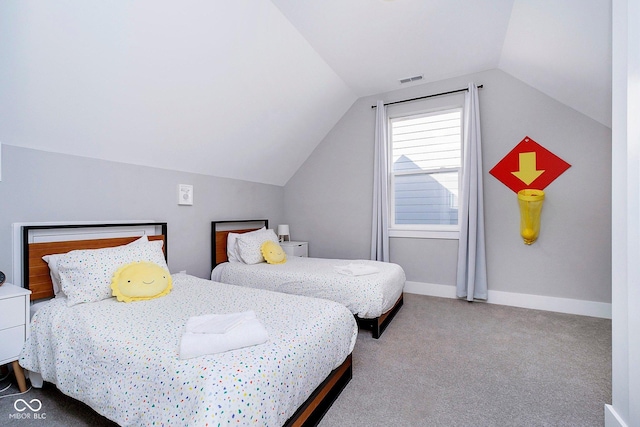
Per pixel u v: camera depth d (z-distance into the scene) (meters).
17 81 1.59
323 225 4.22
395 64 3.08
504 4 2.16
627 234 1.16
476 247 3.26
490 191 3.26
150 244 2.25
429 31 2.51
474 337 2.38
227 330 1.26
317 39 2.59
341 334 1.66
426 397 1.61
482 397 1.61
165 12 1.77
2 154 1.78
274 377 1.11
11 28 1.42
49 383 1.70
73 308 1.66
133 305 1.75
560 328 2.54
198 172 3.09
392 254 3.79
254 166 3.65
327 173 4.18
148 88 2.07
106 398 1.23
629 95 1.15
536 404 1.55
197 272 3.08
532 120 3.06
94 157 2.23
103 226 2.30
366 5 2.17
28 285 1.85
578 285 2.91
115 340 1.30
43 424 1.39
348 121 4.04
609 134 2.78
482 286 3.23
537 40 2.36
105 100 1.95
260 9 2.12
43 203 1.96
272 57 2.53
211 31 2.03
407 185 3.81
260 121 3.08
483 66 3.17
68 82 1.74
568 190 2.93
